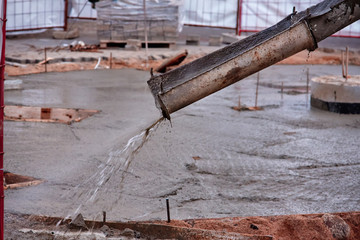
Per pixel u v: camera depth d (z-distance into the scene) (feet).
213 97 42.27
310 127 33.83
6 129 30.45
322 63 60.95
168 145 28.53
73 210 19.61
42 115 34.19
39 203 20.12
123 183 22.86
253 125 33.83
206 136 30.71
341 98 37.70
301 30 16.67
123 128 31.58
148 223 17.44
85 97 40.16
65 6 69.72
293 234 17.67
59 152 26.68
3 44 14.35
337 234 17.54
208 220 18.34
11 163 24.75
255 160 26.86
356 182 24.11
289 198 21.94
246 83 49.26
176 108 16.56
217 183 23.44
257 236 16.38
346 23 16.98
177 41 70.23
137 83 46.52
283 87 47.73
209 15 69.82
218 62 18.01
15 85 41.75
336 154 28.25
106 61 55.47
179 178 23.84
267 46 16.55
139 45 61.11
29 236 16.49
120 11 60.80
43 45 62.54
